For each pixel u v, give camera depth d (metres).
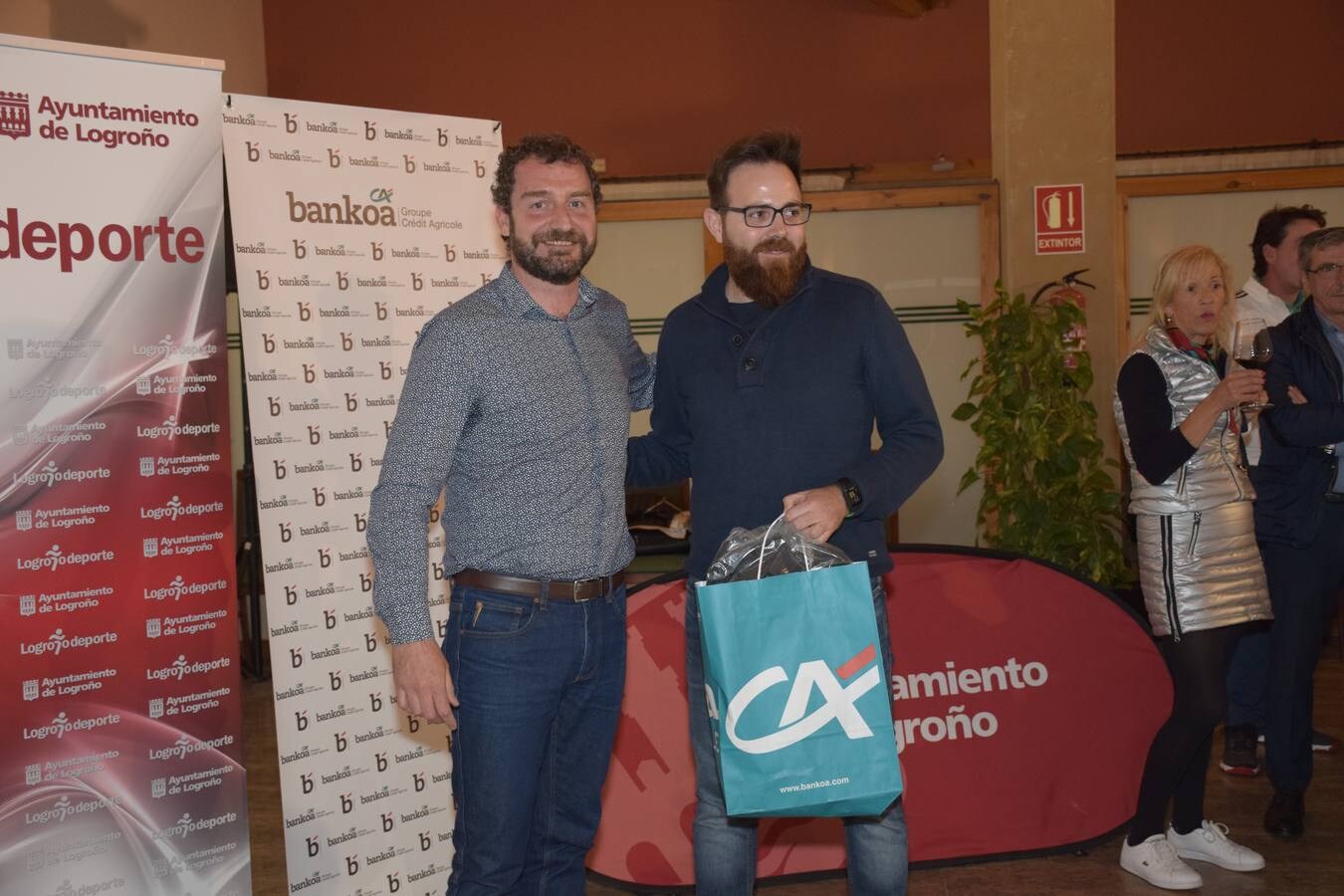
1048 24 5.28
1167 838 3.45
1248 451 3.79
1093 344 5.30
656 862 3.33
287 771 2.92
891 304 5.89
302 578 2.95
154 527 2.55
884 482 2.23
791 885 3.43
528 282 2.35
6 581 2.39
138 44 6.03
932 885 3.34
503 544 2.31
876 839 2.40
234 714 2.66
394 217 3.09
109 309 2.48
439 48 9.98
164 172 2.54
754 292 2.34
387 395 3.08
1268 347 3.07
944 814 3.46
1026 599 3.63
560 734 2.46
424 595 2.24
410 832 3.12
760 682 2.00
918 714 3.51
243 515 6.34
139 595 2.54
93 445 2.48
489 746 2.31
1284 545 3.48
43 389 2.42
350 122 3.02
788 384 2.36
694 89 9.88
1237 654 4.16
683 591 3.47
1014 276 5.35
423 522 2.25
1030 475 4.46
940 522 5.97
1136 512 3.28
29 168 2.39
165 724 2.57
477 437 2.31
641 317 6.20
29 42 2.38
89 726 2.48
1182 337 3.22
